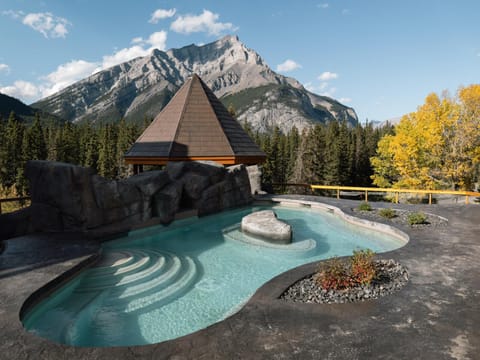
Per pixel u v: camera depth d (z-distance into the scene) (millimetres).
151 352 5516
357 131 87812
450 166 32938
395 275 9055
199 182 17984
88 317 8109
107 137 83688
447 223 15008
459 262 9969
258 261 12266
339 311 6938
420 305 7203
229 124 25547
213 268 11578
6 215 12477
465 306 7148
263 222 15195
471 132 31531
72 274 9312
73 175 12766
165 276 10352
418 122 33812
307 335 6004
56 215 13047
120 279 9883
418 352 5500
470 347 5652
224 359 5312
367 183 67750
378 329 6215
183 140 22922
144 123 86125
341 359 5301
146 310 8570
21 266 9367
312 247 13641
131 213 14766
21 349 5582
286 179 69562
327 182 55750
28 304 7500
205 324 7973
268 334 6035
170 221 16172
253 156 24922
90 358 5359
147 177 15789
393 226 14586
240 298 9336
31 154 64875
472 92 30859
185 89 25969
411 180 34094
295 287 8258
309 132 57500
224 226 17266
